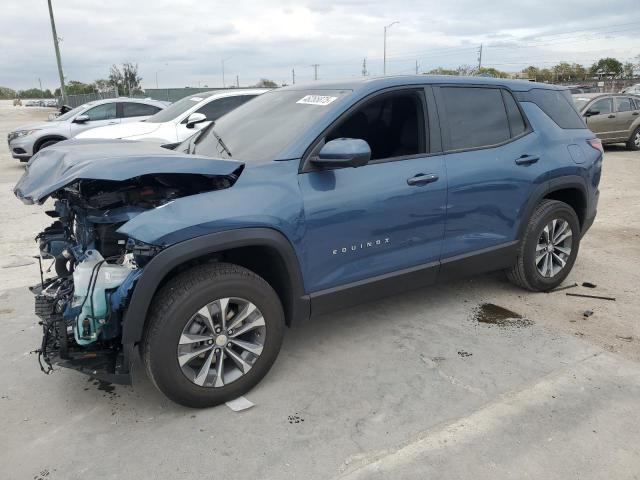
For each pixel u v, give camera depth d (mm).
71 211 3316
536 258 4465
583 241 6289
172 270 2992
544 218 4379
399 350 3691
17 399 3182
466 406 3025
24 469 2588
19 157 12773
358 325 4094
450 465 2555
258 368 3146
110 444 2760
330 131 3303
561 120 4629
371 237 3432
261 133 3531
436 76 3877
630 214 7594
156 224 2695
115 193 2992
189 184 3059
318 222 3180
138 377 3422
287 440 2764
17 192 3078
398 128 3648
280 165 3121
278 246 3027
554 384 3221
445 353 3639
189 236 2762
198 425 2904
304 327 4078
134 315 2719
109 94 36312
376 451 2670
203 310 2861
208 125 4352
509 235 4246
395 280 3633
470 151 3906
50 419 2984
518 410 2969
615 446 2670
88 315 2773
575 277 5078
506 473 2498
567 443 2695
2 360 3637
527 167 4199
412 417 2936
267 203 2990
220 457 2646
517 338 3838
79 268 2834
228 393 3064
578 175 4551
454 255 3938
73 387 3303
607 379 3270
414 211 3580
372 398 3125
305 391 3211
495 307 4395
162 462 2617
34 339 3943
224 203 2883
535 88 4527
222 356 3008
